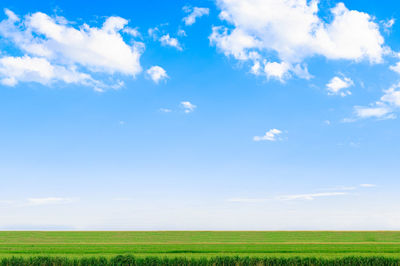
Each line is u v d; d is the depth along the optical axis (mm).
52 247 62500
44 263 40688
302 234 108062
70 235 100125
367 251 56688
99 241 83438
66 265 40750
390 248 60938
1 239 86250
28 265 40281
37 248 59969
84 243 75312
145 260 41469
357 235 103812
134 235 103250
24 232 108375
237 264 42219
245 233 112312
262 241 85250
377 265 41531
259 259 42156
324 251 56719
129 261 41406
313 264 41875
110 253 53469
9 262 40250
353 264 41656
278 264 41812
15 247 62469
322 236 101062
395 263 41438
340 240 89375
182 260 41750
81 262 40844
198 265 41656
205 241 85938
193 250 56781
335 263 41656
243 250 57344
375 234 105938
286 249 59094
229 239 93062
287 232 115875
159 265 41250
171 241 85812
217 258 42125
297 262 41812
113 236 99625
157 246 65062
